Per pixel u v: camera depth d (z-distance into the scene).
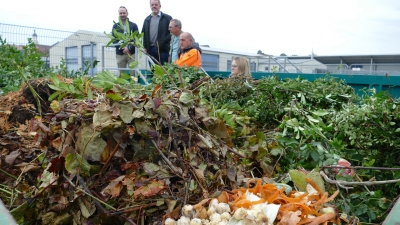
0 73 5.57
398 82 5.50
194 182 1.83
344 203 2.16
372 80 5.79
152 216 1.73
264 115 3.83
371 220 2.27
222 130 2.21
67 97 2.51
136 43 2.57
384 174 2.90
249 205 1.60
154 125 1.88
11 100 3.18
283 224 1.50
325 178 2.28
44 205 1.84
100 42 9.52
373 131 3.14
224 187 1.91
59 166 1.78
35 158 2.28
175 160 1.86
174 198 1.73
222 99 4.40
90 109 1.86
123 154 1.78
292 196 1.80
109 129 1.74
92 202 1.73
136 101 1.88
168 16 7.45
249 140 2.68
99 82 2.48
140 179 1.73
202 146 2.00
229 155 2.14
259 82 4.50
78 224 1.73
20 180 2.17
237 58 5.89
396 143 3.03
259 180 1.80
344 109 3.69
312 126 3.36
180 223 1.52
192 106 2.16
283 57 9.27
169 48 7.60
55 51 9.74
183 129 1.98
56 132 1.91
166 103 1.95
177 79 4.84
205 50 9.19
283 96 4.11
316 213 1.63
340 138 3.38
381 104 3.29
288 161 2.74
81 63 9.70
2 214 1.20
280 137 2.96
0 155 2.29
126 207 1.71
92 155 1.75
